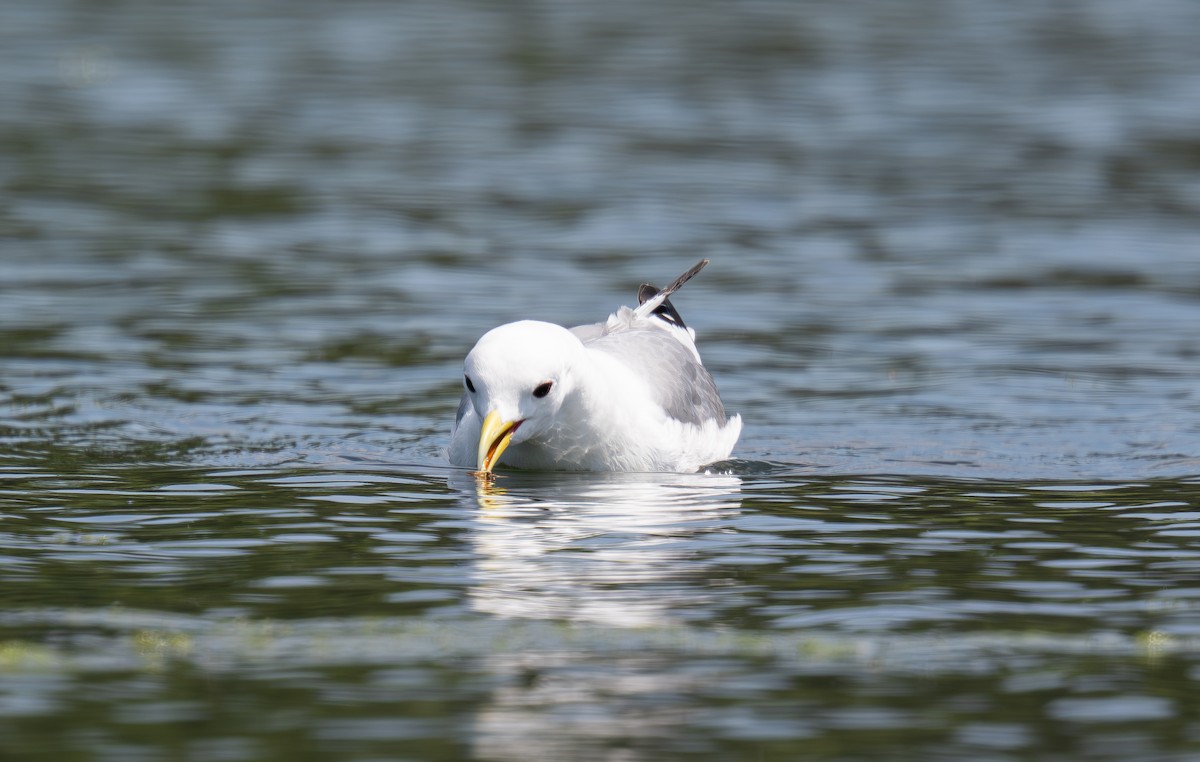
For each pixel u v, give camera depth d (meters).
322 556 9.60
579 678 7.58
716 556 9.66
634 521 10.51
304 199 23.94
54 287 18.77
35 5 42.66
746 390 14.98
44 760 6.62
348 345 16.42
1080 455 12.68
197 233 21.81
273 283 19.14
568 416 11.75
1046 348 16.47
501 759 6.67
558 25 40.56
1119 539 10.09
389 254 20.72
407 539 9.99
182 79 33.59
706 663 7.79
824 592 8.92
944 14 42.28
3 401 14.08
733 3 43.94
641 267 20.06
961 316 17.83
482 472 11.23
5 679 7.53
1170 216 22.95
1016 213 23.19
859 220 22.78
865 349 16.48
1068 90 32.75
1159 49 37.41
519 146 27.89
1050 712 7.21
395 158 26.89
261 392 14.60
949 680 7.59
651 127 29.45
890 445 13.08
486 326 17.23
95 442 12.77
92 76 33.75
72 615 8.45
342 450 12.68
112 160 26.44
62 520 10.42
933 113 30.66
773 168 26.20
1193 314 17.84
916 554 9.73
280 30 39.66
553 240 21.55
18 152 26.89
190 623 8.34
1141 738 6.93
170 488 11.34
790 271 19.94
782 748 6.81
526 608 8.59
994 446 13.02
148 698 7.30
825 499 11.22
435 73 34.53
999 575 9.28
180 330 16.94
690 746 6.82
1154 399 14.54
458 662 7.78
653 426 12.11
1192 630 8.30
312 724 7.02
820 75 34.38
